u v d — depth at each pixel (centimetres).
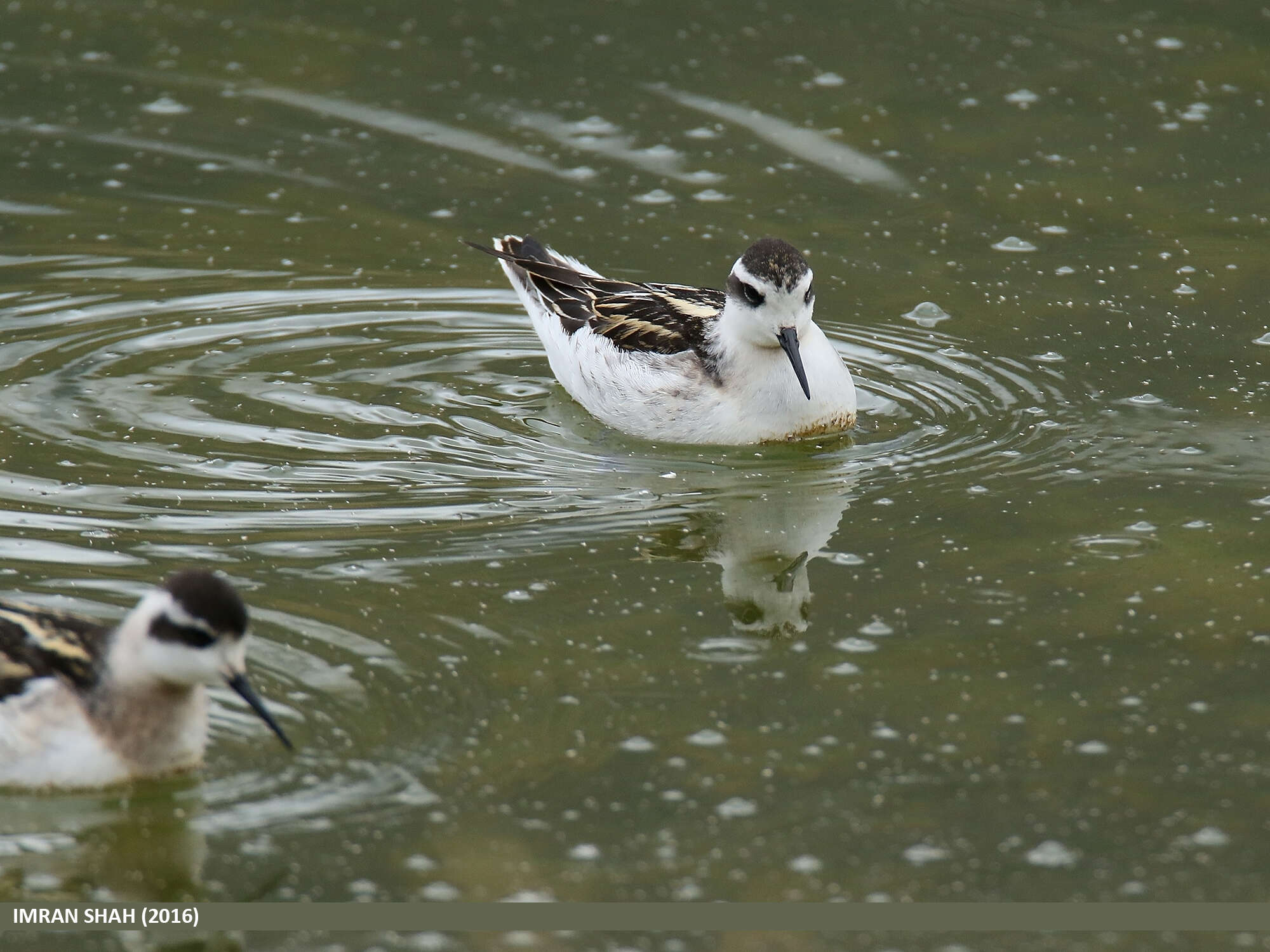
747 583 1216
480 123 2023
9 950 857
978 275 1738
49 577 1173
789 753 1016
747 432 1470
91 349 1588
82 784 962
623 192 1889
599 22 2252
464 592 1187
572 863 919
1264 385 1520
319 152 1967
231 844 928
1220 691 1077
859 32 2228
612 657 1112
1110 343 1608
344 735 1015
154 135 1992
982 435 1464
